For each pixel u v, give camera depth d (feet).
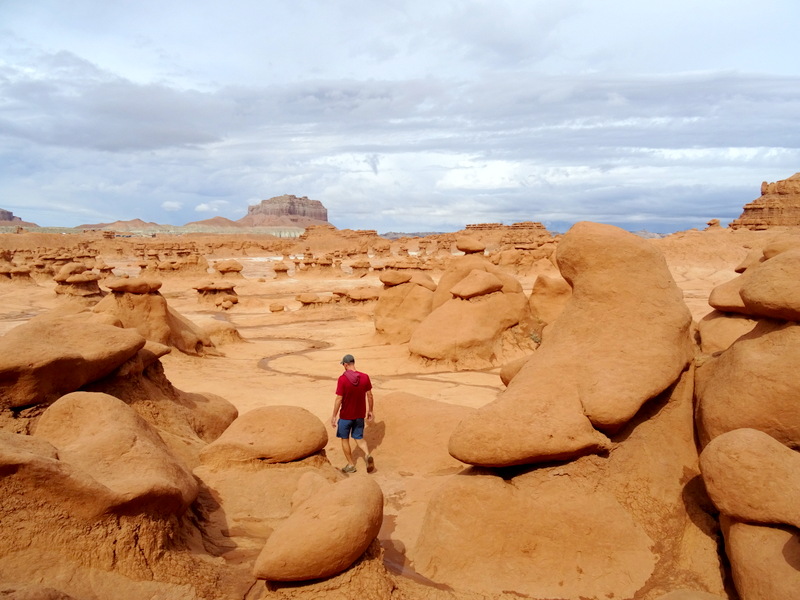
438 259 160.76
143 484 13.32
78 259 181.47
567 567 14.92
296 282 145.28
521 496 15.78
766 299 15.53
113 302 46.57
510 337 49.57
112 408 16.40
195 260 144.46
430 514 16.58
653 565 15.03
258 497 18.31
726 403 15.52
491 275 49.29
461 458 16.46
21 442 13.30
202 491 18.12
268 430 19.75
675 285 19.15
